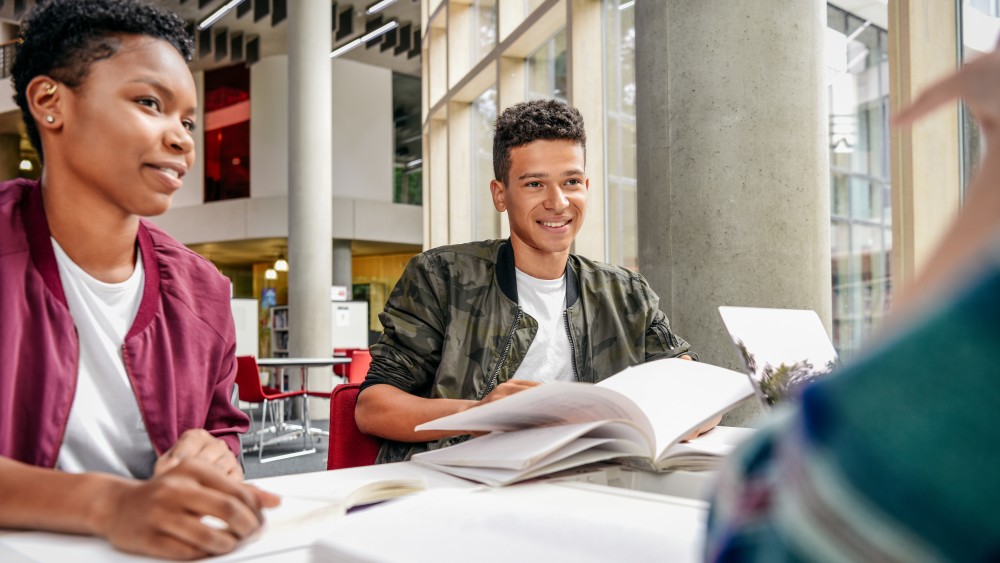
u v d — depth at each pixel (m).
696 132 2.75
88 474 0.63
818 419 0.16
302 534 0.64
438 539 0.54
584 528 0.57
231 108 14.70
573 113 1.52
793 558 0.15
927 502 0.13
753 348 0.97
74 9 0.78
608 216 4.73
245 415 1.05
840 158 4.78
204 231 14.58
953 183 2.46
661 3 2.86
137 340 0.91
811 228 2.70
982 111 0.20
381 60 14.88
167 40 0.83
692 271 2.75
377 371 1.42
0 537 0.61
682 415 1.00
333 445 1.38
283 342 12.94
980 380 0.13
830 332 2.75
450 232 7.54
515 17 5.86
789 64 2.70
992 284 0.14
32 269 0.84
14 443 0.81
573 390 0.88
